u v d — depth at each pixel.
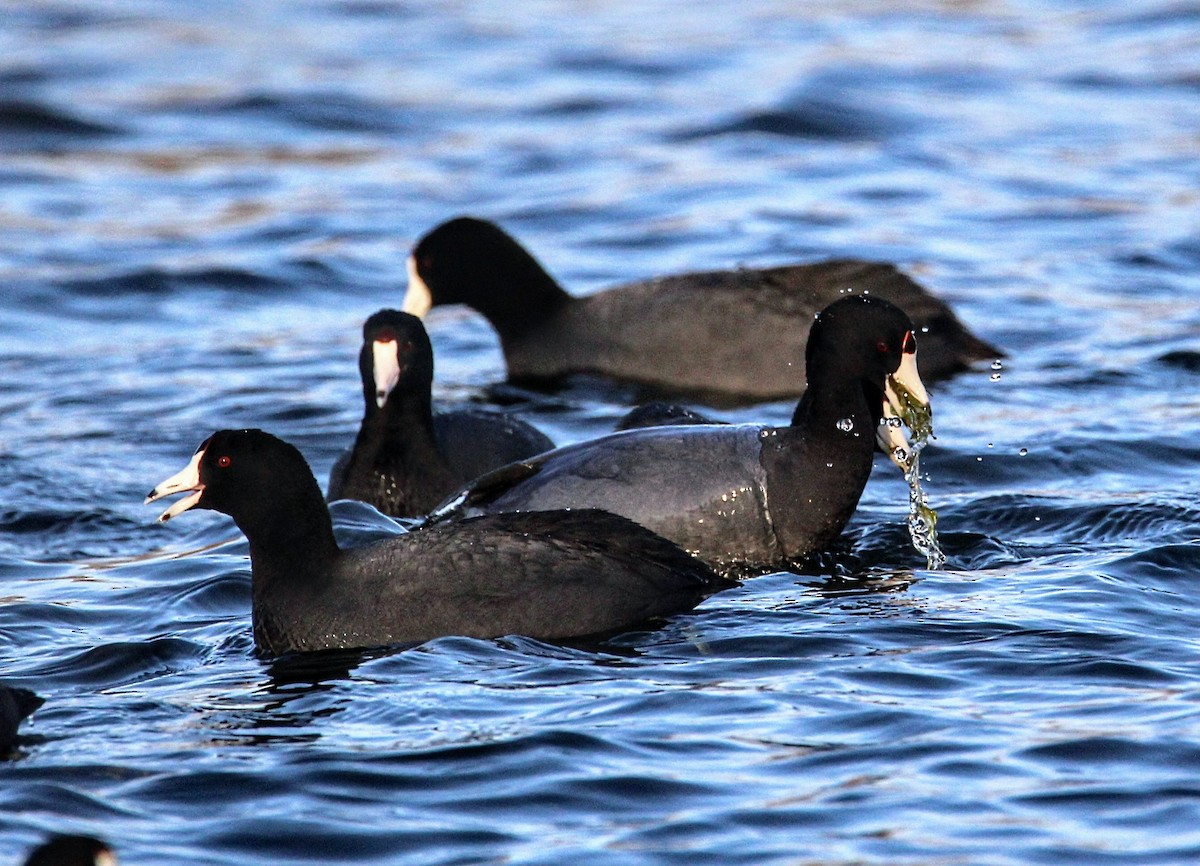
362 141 28.98
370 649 10.84
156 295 21.89
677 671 10.17
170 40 34.75
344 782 8.67
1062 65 32.22
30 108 29.50
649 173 26.86
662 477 12.73
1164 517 13.19
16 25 35.72
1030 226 23.92
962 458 15.38
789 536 12.76
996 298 20.86
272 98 30.77
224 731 9.42
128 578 12.82
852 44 33.88
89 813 8.35
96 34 35.19
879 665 10.15
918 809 8.25
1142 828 8.02
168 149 28.47
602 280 22.31
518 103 30.75
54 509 14.70
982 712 9.38
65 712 9.80
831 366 12.79
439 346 21.08
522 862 7.83
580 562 11.19
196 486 11.17
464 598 10.95
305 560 11.16
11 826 8.19
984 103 30.11
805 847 7.91
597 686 9.93
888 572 12.34
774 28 35.38
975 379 18.14
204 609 12.03
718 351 19.05
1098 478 14.89
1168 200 24.78
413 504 14.55
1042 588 11.61
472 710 9.59
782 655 10.41
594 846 7.96
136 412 17.64
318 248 23.69
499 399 18.59
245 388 18.44
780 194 25.67
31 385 18.59
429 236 19.73
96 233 24.20
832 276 19.25
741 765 8.77
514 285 19.66
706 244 23.55
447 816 8.30
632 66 32.78
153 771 8.84
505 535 11.24
